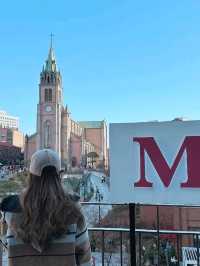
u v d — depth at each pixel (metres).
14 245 2.20
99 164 159.12
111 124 3.51
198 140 3.24
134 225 3.60
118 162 3.46
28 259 2.16
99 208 6.16
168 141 3.33
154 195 3.34
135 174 3.40
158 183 3.34
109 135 3.50
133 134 3.43
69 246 2.21
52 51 156.75
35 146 151.12
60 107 151.62
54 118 149.12
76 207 2.30
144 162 3.38
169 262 9.12
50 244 2.18
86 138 181.88
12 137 188.00
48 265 2.16
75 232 2.26
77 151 156.62
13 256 2.18
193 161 3.24
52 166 2.36
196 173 3.22
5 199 2.34
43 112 149.62
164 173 3.32
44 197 2.24
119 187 3.45
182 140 3.29
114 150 3.49
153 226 15.22
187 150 3.27
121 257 4.91
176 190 3.28
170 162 3.31
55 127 149.00
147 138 3.39
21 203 2.25
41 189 2.27
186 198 3.25
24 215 2.21
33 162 2.37
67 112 154.12
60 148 150.12
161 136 3.35
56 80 151.12
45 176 2.32
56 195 2.26
